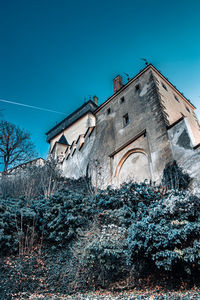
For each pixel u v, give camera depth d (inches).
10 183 610.2
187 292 215.2
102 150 697.6
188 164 421.4
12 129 897.5
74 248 293.4
